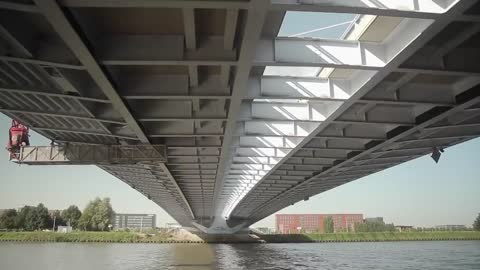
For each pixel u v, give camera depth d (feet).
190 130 95.45
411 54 56.03
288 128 100.22
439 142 119.14
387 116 88.38
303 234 538.06
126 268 175.73
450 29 55.31
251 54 52.75
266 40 58.54
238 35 53.21
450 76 72.28
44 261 209.97
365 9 45.24
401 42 55.21
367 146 113.39
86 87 71.15
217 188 186.09
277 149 125.18
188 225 508.53
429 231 601.21
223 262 206.28
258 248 356.59
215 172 150.20
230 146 110.63
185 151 117.70
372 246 428.97
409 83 75.72
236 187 205.77
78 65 56.39
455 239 583.17
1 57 55.11
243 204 279.08
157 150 105.70
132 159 107.96
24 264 192.95
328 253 295.89
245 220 426.51
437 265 206.59
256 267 182.19
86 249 327.06
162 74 68.90
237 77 61.36
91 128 101.60
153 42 54.90
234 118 81.71
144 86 68.59
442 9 46.21
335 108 81.71
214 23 52.85
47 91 70.23
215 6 42.52
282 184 185.47
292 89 73.72
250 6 42.09
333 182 183.62
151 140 103.71
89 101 78.59
